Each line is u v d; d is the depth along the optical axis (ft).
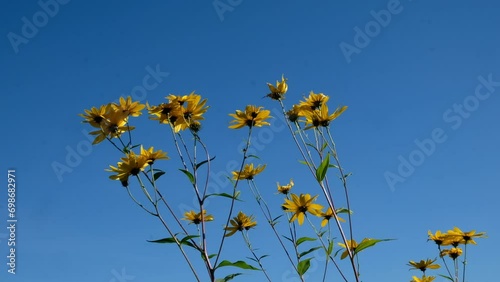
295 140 4.91
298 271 4.97
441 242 5.42
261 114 5.00
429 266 5.48
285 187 5.73
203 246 4.36
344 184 4.81
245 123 5.01
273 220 5.48
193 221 5.29
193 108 4.69
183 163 4.50
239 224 5.46
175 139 4.59
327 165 4.71
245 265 4.30
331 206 4.77
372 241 4.65
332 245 4.91
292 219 5.27
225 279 4.33
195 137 4.57
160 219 4.30
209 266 4.32
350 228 4.78
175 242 4.33
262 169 5.58
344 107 4.91
